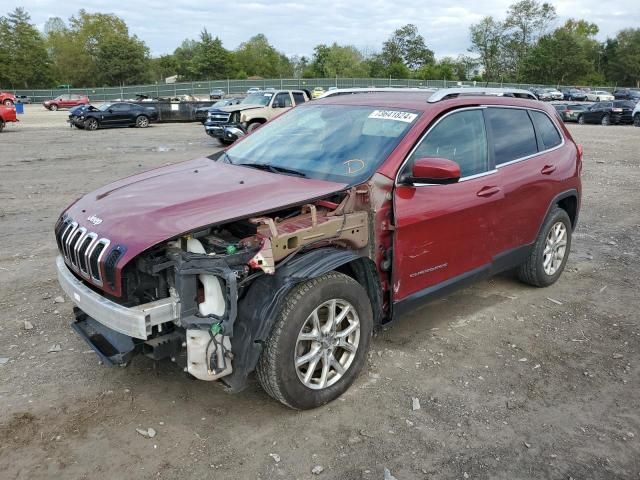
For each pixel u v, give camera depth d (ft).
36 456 10.02
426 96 15.11
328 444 10.46
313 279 10.82
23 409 11.37
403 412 11.48
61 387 12.21
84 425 10.91
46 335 14.69
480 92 15.79
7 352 13.74
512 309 16.78
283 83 229.86
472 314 16.38
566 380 12.86
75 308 12.62
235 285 9.70
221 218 10.25
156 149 61.21
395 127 13.43
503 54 317.22
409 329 15.31
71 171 43.86
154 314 9.76
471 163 14.42
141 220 10.46
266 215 11.02
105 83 340.80
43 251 22.13
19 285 18.26
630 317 16.35
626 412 11.67
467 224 14.05
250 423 11.05
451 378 12.82
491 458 10.18
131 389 12.17
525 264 17.80
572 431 11.01
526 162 16.24
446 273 13.92
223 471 9.72
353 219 11.61
